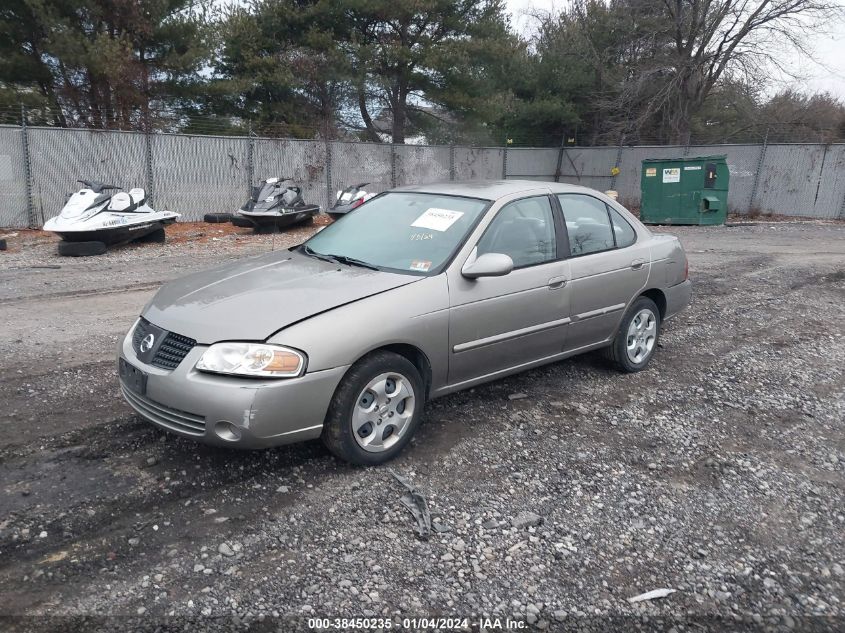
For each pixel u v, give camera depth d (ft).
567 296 16.49
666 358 21.03
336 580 9.91
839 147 66.18
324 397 12.08
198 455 13.38
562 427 15.53
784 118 95.25
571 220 17.31
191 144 59.62
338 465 13.21
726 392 18.19
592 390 17.93
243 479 12.58
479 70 87.20
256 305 12.62
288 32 81.66
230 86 71.72
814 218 68.59
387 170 72.54
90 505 11.54
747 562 10.77
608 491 12.76
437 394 14.40
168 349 12.40
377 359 12.78
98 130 54.75
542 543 11.05
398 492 12.34
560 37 97.25
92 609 9.09
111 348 20.10
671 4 84.12
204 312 12.60
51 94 65.05
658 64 85.10
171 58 66.23
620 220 18.90
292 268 14.66
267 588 9.66
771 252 44.21
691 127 95.20
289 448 13.78
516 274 15.39
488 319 14.74
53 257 38.27
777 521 12.00
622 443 14.84
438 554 10.62
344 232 16.60
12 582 9.55
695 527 11.71
